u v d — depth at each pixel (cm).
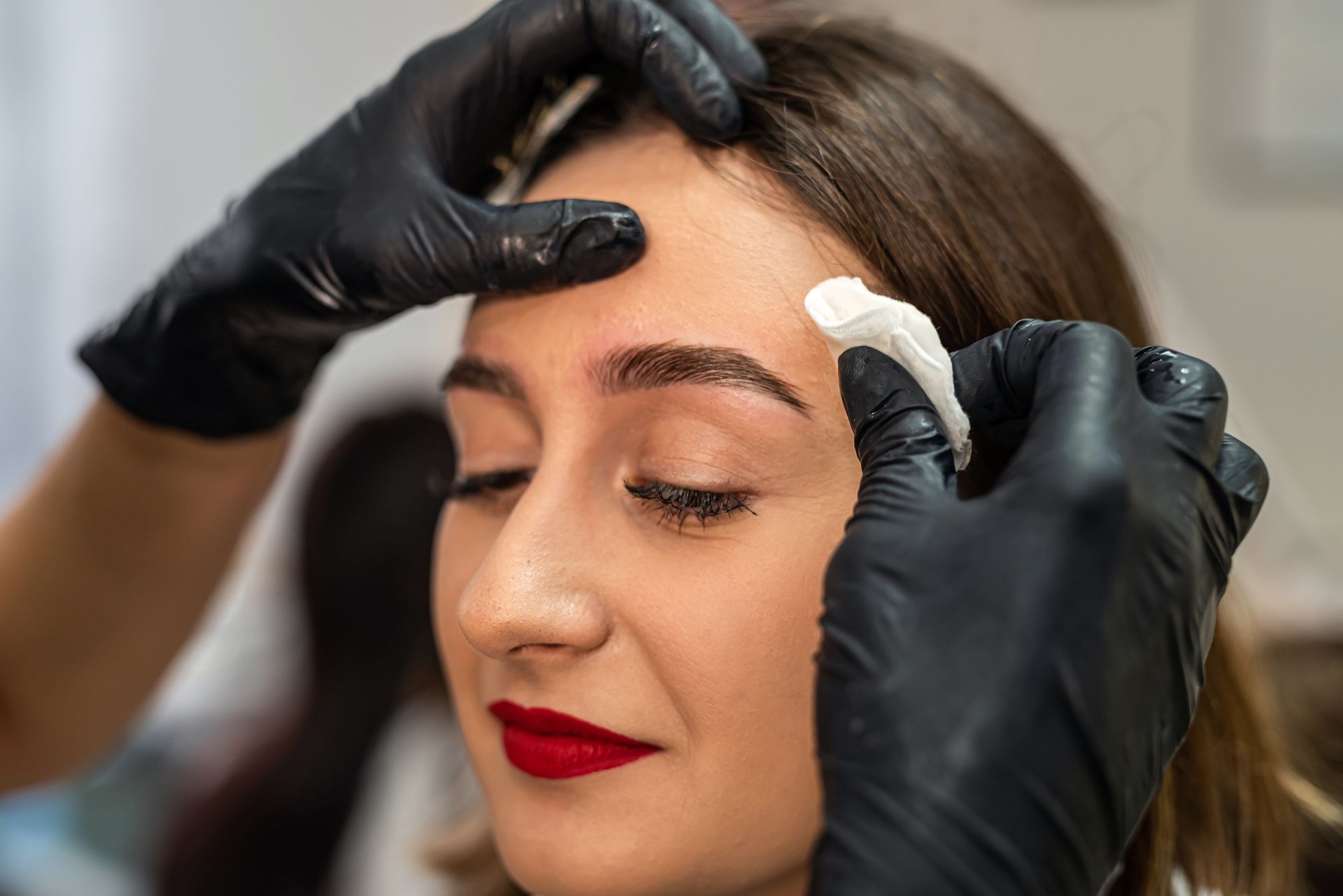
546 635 64
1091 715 47
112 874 166
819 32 84
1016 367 58
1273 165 206
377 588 150
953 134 78
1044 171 86
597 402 68
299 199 80
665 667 64
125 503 97
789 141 71
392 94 79
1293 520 182
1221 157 207
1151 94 207
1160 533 50
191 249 89
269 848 147
